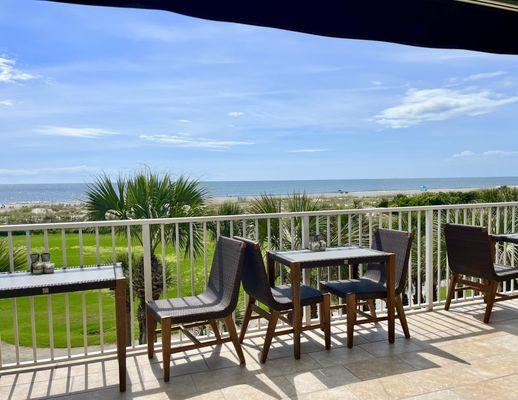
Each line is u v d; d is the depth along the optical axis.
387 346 3.50
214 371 3.11
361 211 4.24
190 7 1.82
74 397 2.81
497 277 3.94
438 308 4.51
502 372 3.00
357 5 2.05
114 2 1.73
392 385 2.84
